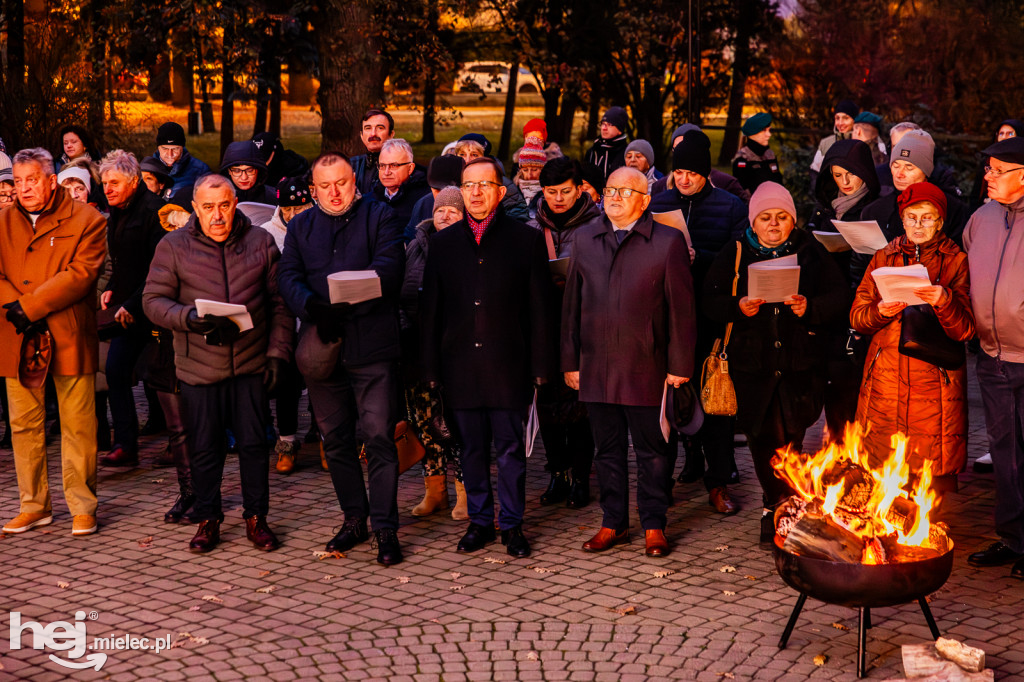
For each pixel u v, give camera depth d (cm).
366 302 551
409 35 1595
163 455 742
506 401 564
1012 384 521
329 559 569
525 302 567
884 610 491
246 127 3538
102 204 851
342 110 1373
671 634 470
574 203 623
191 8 1364
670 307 546
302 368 561
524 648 459
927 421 521
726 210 646
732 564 553
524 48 2012
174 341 570
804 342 559
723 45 1956
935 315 509
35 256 587
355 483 586
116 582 538
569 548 582
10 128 1352
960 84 1391
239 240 569
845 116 1067
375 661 449
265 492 591
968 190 1295
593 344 558
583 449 644
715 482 641
